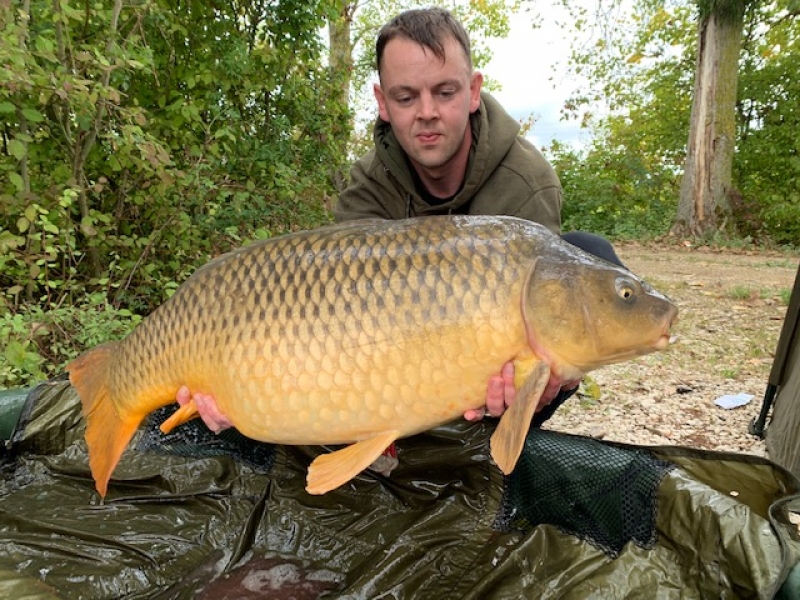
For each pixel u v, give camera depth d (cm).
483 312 130
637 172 1192
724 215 962
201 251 429
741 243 898
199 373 145
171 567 166
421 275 131
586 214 1130
